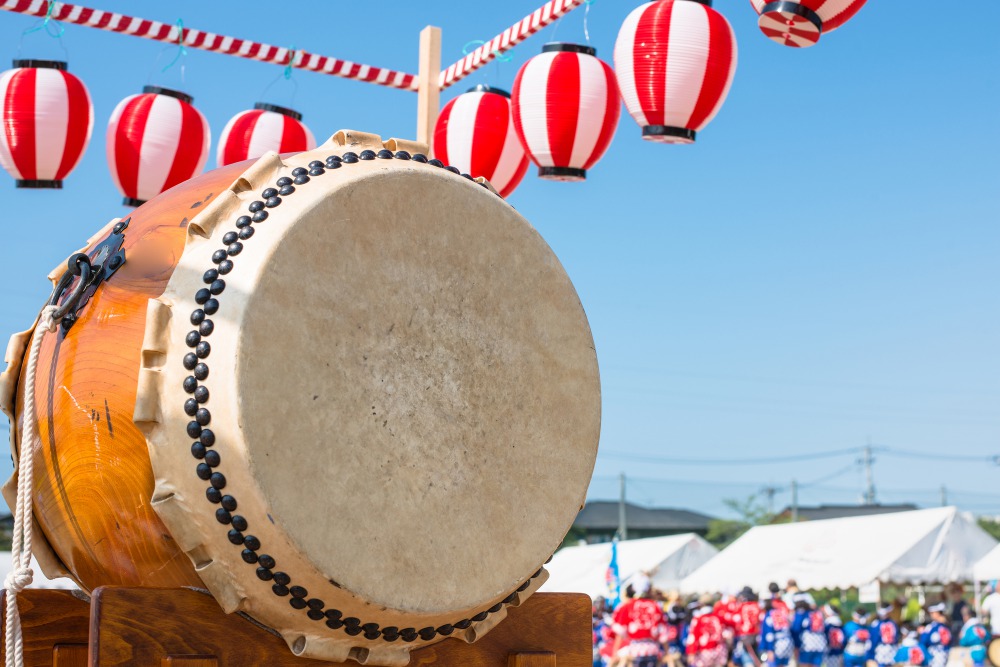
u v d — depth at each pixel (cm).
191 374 156
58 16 380
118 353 168
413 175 177
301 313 160
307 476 155
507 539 178
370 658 169
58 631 192
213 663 159
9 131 372
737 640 1605
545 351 191
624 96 348
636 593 1528
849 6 288
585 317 200
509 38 395
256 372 153
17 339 202
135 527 167
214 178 188
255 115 403
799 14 286
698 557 2198
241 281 158
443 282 178
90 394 171
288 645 165
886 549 1764
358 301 166
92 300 179
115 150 384
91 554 180
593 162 376
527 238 192
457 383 176
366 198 170
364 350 165
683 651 1655
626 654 1491
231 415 151
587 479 194
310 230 163
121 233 187
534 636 200
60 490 179
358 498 160
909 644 1555
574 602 206
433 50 437
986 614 1702
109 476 169
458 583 170
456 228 181
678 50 333
